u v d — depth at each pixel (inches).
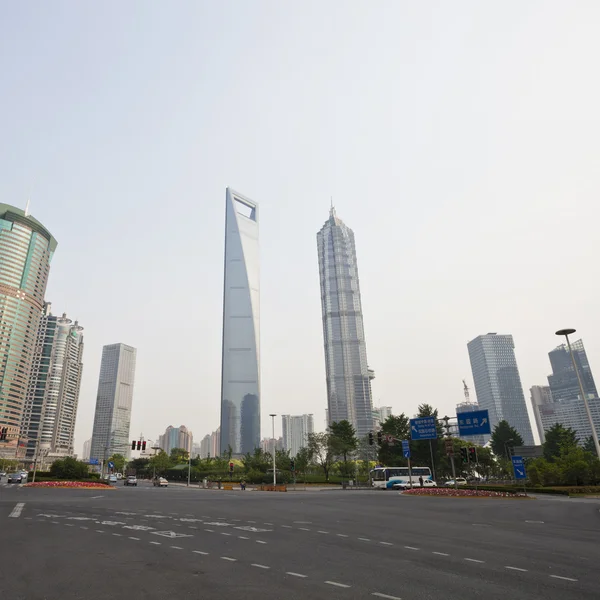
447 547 501.7
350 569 384.5
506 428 4638.3
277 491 2265.0
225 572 369.4
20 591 311.7
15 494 1448.1
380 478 2583.7
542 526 710.5
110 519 756.6
